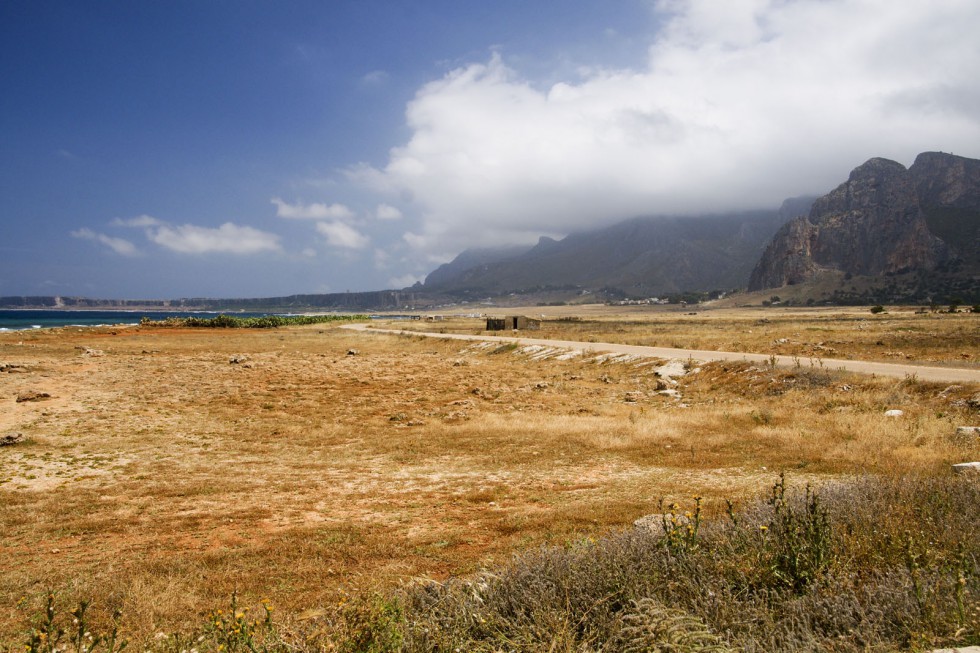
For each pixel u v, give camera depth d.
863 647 3.29
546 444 15.52
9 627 5.57
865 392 18.88
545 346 43.75
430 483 11.96
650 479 11.55
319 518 9.60
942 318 70.25
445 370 36.28
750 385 23.16
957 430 13.42
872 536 4.86
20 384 26.30
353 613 4.04
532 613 3.89
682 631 3.34
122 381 28.88
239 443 16.44
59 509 10.10
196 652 4.53
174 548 8.22
